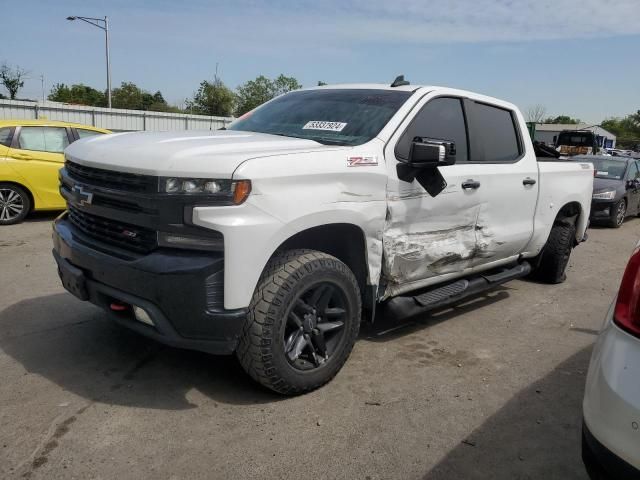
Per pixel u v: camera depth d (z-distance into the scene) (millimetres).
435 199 3998
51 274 5793
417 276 4066
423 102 4059
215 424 3055
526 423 3236
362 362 3943
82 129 9359
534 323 5004
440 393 3541
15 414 3066
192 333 2945
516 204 4949
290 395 3375
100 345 4000
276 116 4352
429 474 2725
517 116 5176
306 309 3314
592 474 2043
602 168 12734
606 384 1941
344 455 2834
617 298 2121
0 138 8492
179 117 30297
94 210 3275
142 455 2756
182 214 2873
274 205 2975
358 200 3422
